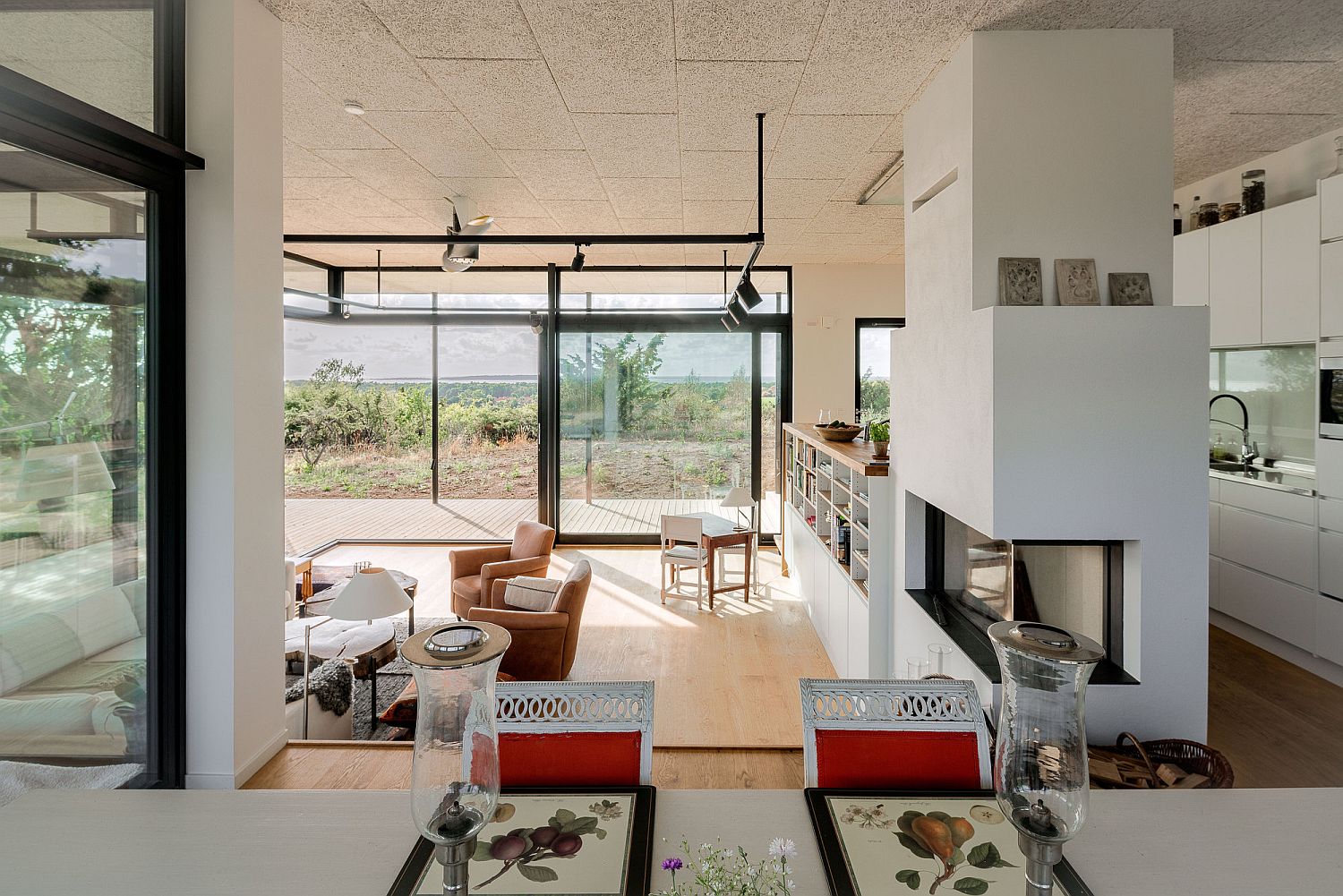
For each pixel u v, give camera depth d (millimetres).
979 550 3033
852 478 4195
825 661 4598
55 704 2020
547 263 7434
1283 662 3912
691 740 3547
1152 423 2434
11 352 1874
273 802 1300
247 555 2557
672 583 5922
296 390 7539
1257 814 1253
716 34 2631
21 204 1887
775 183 4488
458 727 888
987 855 1144
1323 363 3600
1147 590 2443
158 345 2359
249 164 2508
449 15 2514
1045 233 2582
